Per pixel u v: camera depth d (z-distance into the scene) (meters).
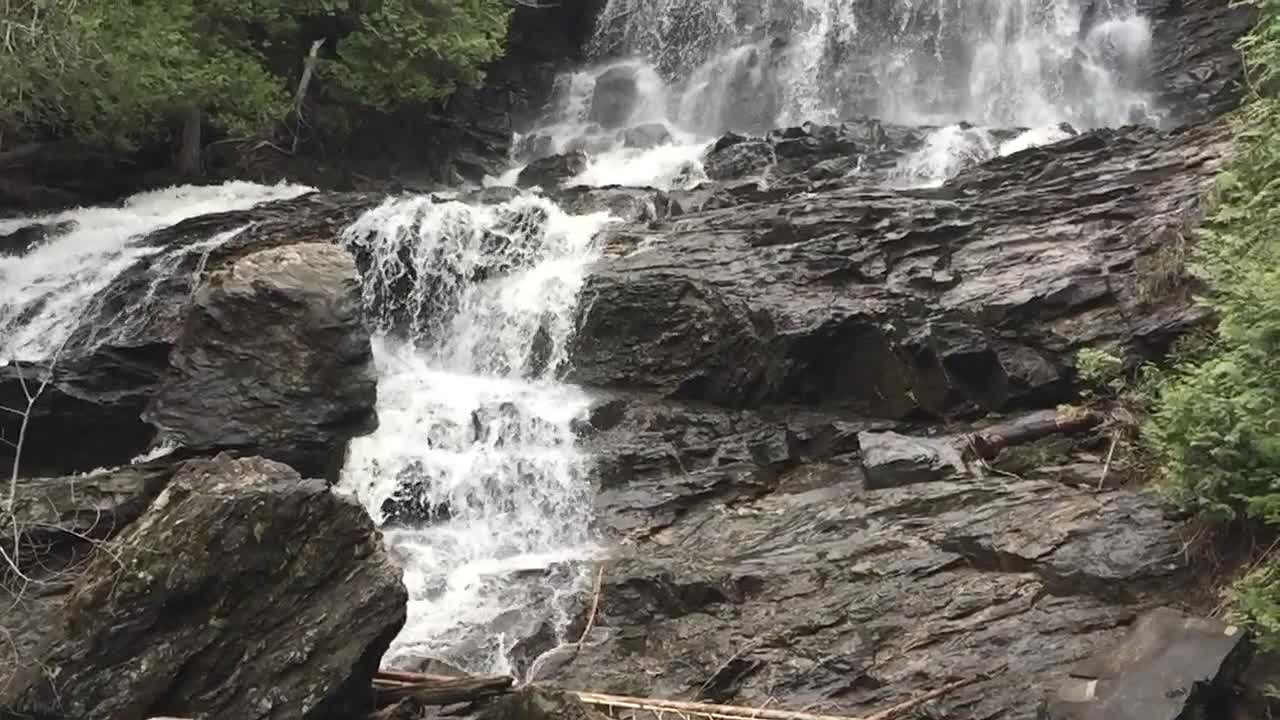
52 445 10.80
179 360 10.29
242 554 5.80
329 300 10.56
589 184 18.08
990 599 7.53
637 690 7.46
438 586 9.21
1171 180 11.90
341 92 18.56
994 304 10.82
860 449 9.98
